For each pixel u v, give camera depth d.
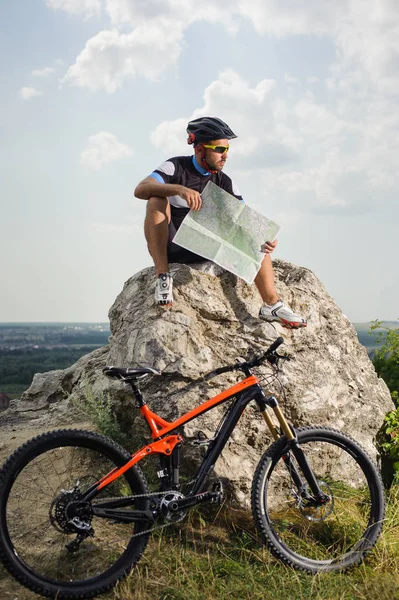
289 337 4.76
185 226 4.37
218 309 4.64
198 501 3.69
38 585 3.26
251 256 4.50
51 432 3.45
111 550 3.69
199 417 4.23
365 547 3.86
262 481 3.79
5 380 47.47
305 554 3.88
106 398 4.77
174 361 4.30
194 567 3.67
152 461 4.34
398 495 4.63
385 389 5.66
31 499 3.76
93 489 3.49
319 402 4.65
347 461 4.70
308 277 5.32
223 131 4.52
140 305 4.87
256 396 3.91
